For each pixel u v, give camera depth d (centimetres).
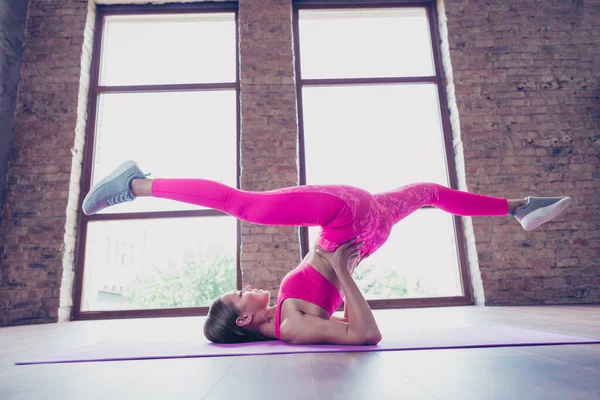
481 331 173
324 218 152
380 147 436
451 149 438
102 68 454
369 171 429
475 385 82
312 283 159
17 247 382
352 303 144
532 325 196
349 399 75
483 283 388
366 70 455
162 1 463
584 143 419
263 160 409
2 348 184
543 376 88
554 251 394
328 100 448
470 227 405
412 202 180
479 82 433
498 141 419
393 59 461
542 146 418
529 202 195
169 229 411
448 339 150
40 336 240
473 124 423
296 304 157
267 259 387
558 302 384
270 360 121
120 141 431
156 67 452
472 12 450
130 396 85
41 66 425
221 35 464
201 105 440
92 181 423
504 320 232
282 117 420
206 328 171
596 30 447
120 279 404
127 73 450
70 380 104
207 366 117
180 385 94
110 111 440
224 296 173
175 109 439
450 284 412
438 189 188
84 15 442
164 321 332
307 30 468
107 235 413
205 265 405
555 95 431
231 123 435
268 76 430
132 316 388
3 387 98
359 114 444
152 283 404
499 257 393
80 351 158
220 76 450
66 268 387
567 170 413
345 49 460
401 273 409
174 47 459
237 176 422
